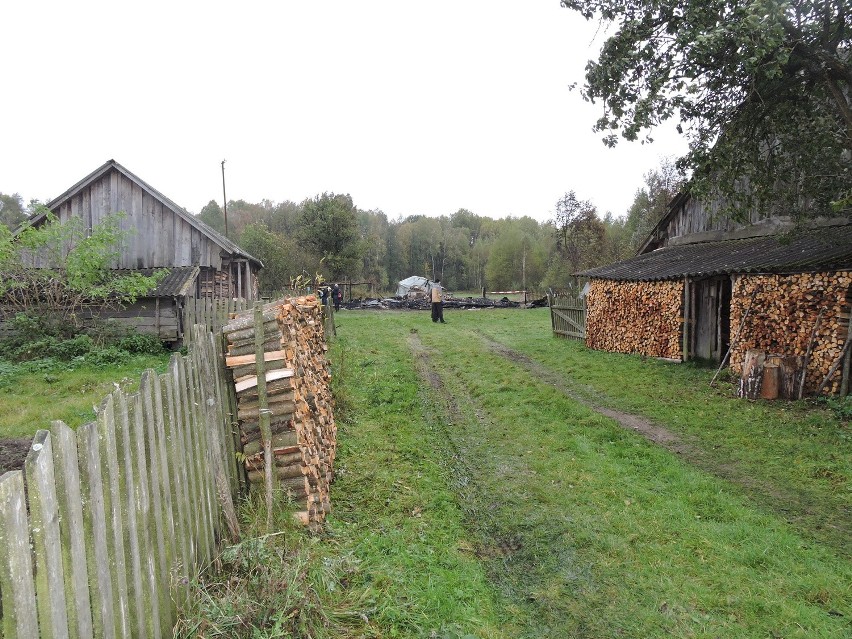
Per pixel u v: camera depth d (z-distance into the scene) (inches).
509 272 2418.8
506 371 462.3
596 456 254.5
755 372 354.0
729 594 150.2
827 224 477.4
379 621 130.6
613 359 533.0
